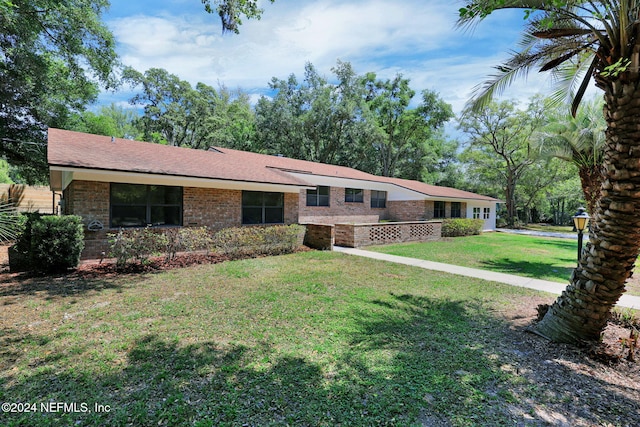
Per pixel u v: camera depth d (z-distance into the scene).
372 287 6.99
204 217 10.91
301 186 13.18
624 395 3.14
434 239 17.58
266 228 11.16
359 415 2.72
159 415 2.65
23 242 7.89
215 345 3.98
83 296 5.86
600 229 4.09
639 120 3.65
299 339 4.21
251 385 3.13
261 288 6.66
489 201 25.94
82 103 17.39
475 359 3.79
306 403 2.86
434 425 2.62
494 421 2.69
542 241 18.27
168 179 9.66
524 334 4.60
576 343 4.23
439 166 42.66
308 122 32.34
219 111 36.72
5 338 4.07
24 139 15.33
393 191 22.19
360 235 13.80
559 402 3.00
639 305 6.19
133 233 8.54
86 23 13.09
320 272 8.33
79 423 2.55
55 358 3.59
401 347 4.07
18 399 2.85
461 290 7.00
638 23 3.49
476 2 4.14
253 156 17.97
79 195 8.45
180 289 6.47
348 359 3.70
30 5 12.09
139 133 37.62
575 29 4.50
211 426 2.54
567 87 6.33
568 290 4.46
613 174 3.90
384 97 36.34
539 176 30.42
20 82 13.52
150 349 3.83
